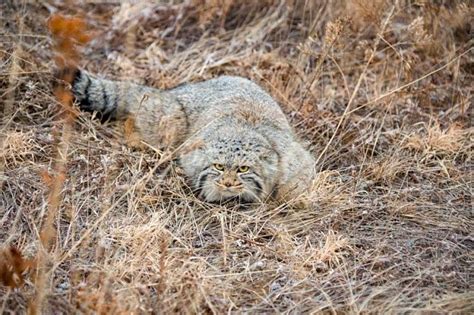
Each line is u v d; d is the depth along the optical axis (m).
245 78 15.00
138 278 10.08
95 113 13.77
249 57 16.47
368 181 13.03
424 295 10.18
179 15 17.59
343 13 16.97
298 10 17.77
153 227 11.12
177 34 17.48
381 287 10.30
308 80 15.64
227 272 10.70
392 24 16.52
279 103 15.26
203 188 12.37
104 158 12.08
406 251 11.27
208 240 11.48
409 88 15.31
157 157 13.14
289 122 14.51
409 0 16.89
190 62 16.48
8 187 11.84
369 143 13.99
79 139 13.05
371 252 11.19
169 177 12.70
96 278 9.93
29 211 11.38
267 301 9.98
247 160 12.17
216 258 10.98
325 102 15.23
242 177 12.16
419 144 14.02
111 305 9.18
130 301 9.46
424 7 16.59
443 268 10.84
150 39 17.12
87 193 11.90
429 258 11.16
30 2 16.88
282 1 17.78
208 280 10.28
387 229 11.88
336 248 11.09
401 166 13.48
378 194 12.89
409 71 15.37
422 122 14.56
